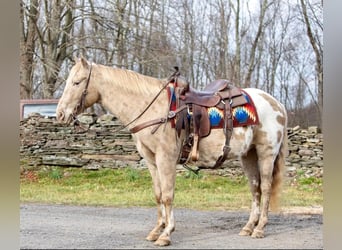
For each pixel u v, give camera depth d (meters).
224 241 5.11
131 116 4.95
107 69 5.09
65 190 9.73
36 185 10.25
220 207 7.80
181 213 7.18
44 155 11.30
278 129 5.43
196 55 20.67
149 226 6.11
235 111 5.12
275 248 4.77
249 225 5.50
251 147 5.46
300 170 10.49
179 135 4.86
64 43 15.38
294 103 22.83
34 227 6.03
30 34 14.89
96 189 9.83
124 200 8.56
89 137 11.26
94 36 15.31
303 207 7.67
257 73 21.61
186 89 5.02
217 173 10.70
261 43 21.22
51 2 15.20
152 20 15.61
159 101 4.93
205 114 4.97
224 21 20.16
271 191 5.52
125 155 11.09
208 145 5.01
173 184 4.87
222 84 5.32
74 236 5.44
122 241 5.14
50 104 12.44
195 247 4.79
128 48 15.84
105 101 5.05
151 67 16.45
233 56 20.73
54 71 14.62
